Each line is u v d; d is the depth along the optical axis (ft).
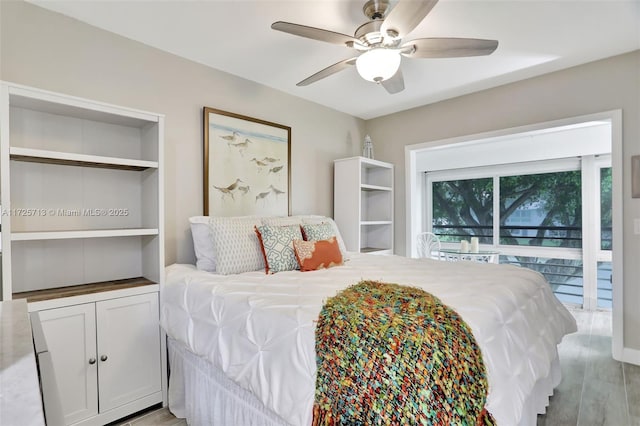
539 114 9.78
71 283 6.61
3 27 5.96
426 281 5.92
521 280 6.23
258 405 4.59
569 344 9.95
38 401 1.70
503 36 7.50
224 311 5.23
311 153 11.73
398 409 3.21
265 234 7.55
